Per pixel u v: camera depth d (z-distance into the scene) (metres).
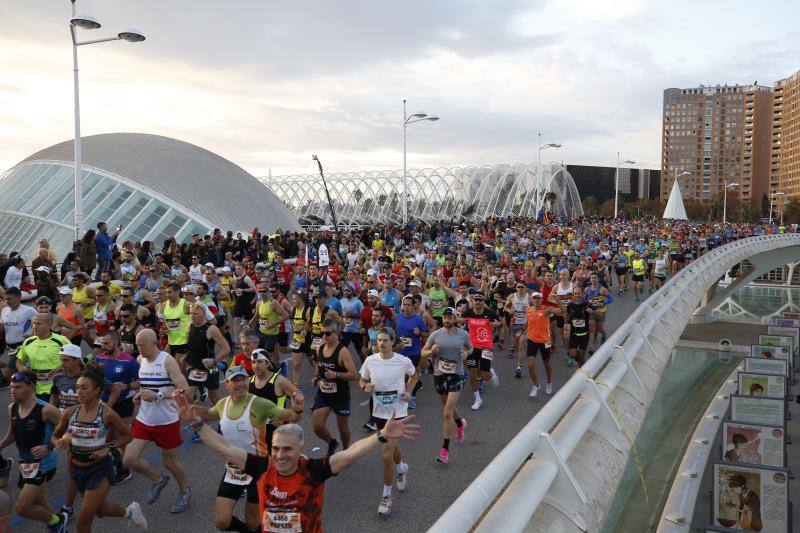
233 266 17.77
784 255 54.31
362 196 103.38
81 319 10.79
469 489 2.95
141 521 5.89
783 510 9.91
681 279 15.70
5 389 11.07
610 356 6.69
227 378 5.30
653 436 14.77
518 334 12.77
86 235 17.47
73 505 6.69
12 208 34.16
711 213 154.62
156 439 6.39
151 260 20.05
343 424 7.64
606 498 4.27
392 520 6.28
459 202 100.88
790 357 26.19
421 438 8.84
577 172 192.88
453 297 13.80
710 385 25.33
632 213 155.88
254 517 5.25
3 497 3.29
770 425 12.29
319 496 3.89
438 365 8.12
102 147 40.22
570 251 27.20
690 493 9.16
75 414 5.53
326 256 17.36
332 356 7.38
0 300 11.01
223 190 41.41
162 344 10.91
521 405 10.52
